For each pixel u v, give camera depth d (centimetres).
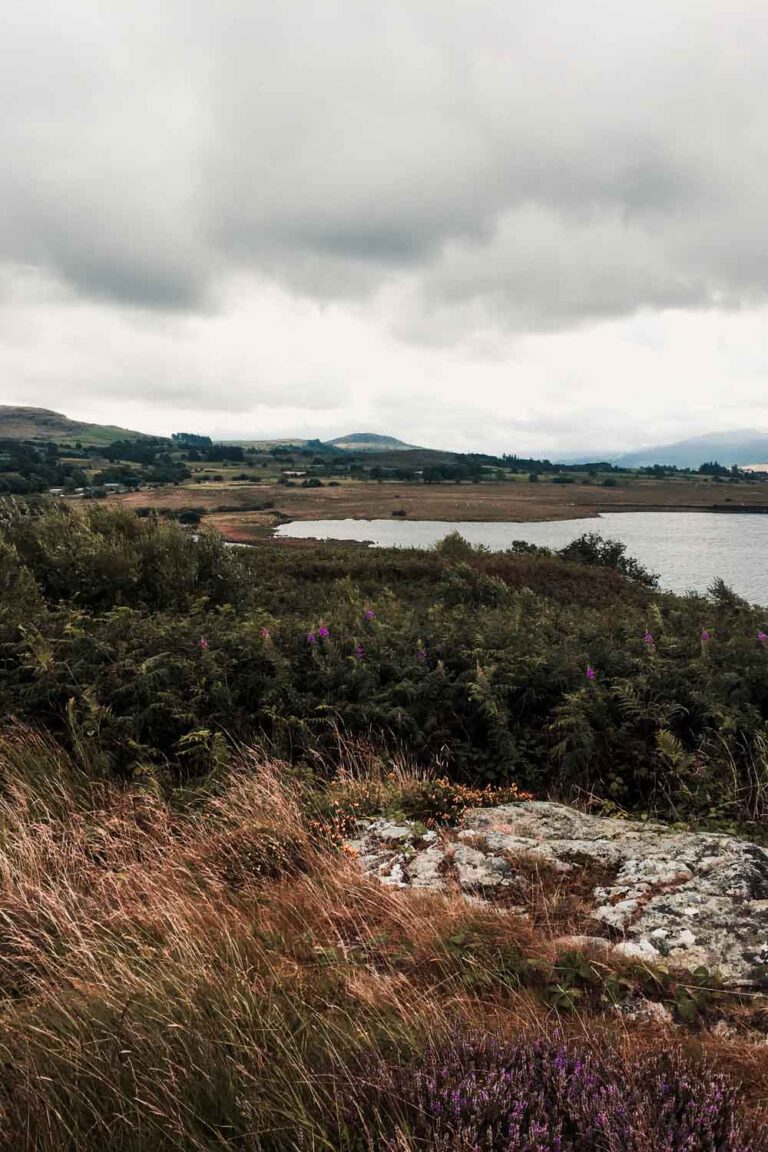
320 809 496
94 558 1169
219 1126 220
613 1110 197
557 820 468
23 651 716
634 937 321
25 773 538
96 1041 259
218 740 581
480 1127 200
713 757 582
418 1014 266
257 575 2045
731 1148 188
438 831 456
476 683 639
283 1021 265
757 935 311
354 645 759
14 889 395
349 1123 215
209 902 377
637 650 814
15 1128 232
